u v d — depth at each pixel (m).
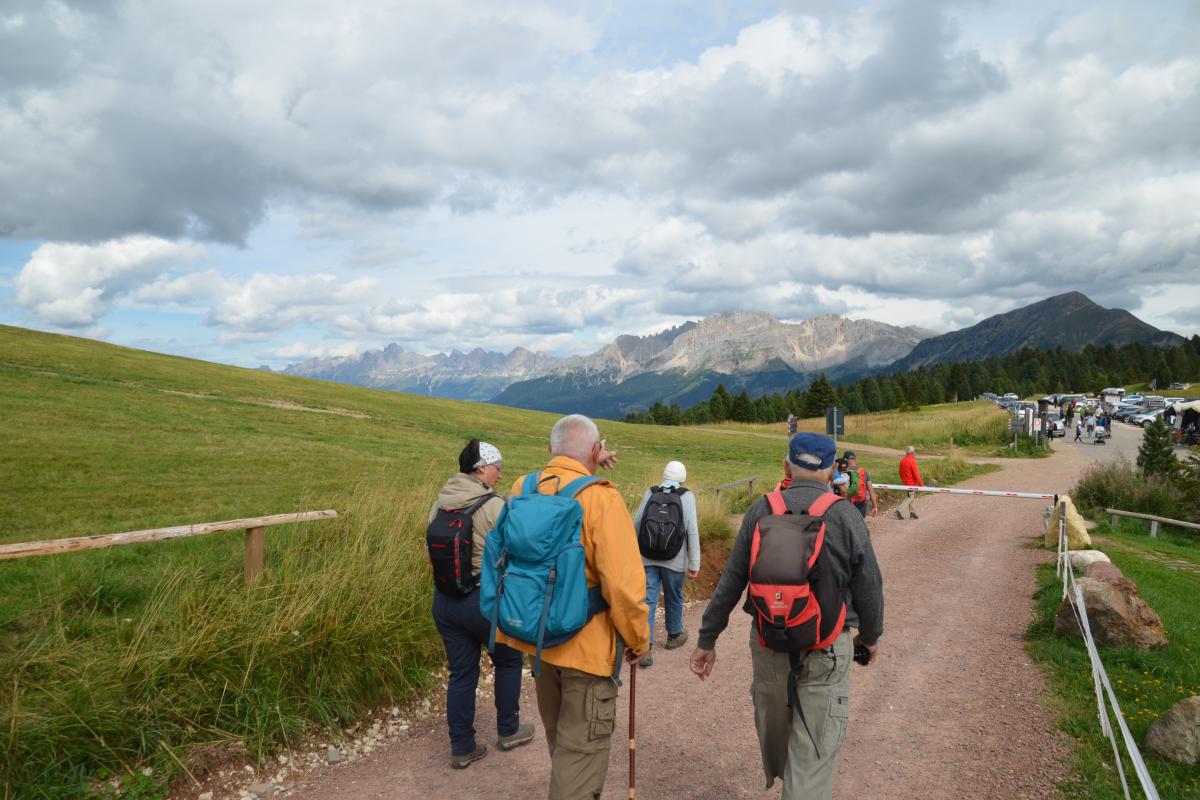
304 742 4.38
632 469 24.78
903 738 4.75
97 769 3.67
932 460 32.41
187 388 32.59
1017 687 5.74
